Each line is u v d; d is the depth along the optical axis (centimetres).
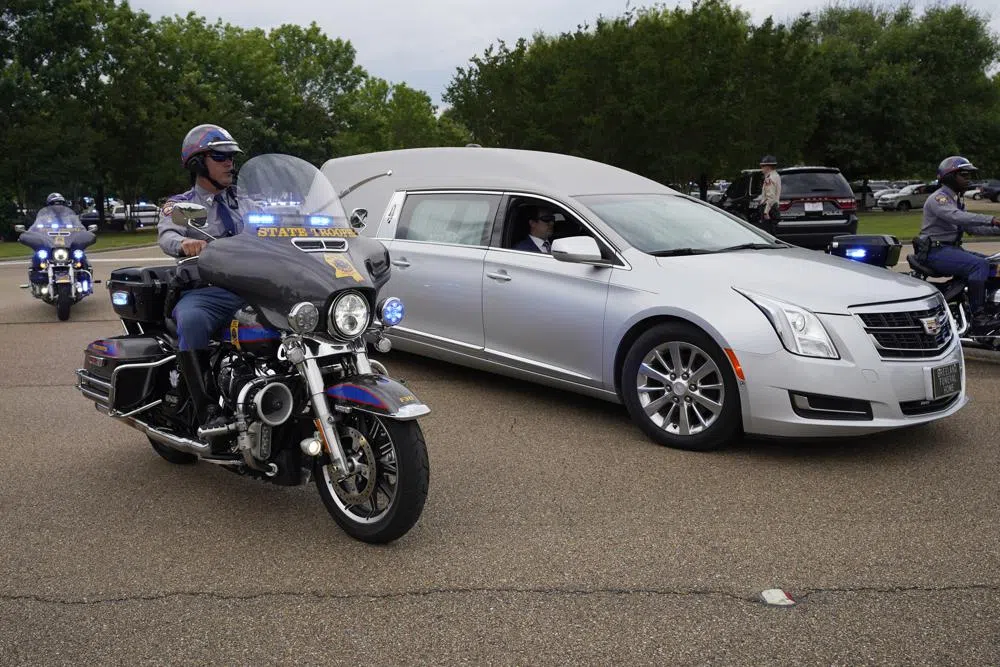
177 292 440
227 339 419
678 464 501
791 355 483
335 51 6550
